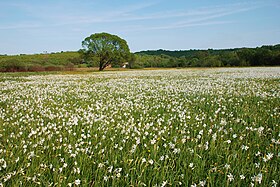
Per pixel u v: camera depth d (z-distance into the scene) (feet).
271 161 15.81
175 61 285.02
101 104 36.63
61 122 25.71
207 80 77.25
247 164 15.10
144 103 38.01
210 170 14.19
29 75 124.57
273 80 72.49
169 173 14.51
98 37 237.86
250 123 24.40
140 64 285.64
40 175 13.91
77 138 20.56
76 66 271.90
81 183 13.71
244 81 70.90
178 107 32.71
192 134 21.04
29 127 23.17
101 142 19.24
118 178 13.65
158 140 19.26
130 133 21.85
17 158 15.43
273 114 28.07
